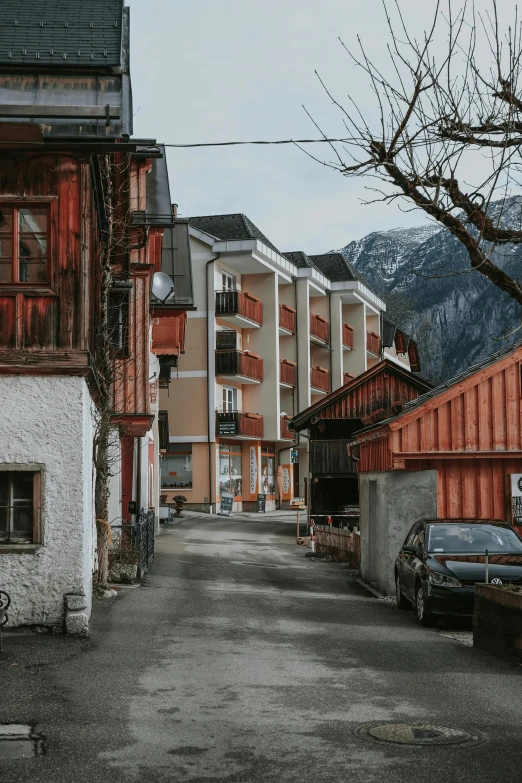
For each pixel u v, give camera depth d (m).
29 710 7.95
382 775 6.14
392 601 18.08
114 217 16.67
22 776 6.12
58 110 12.17
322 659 10.77
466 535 15.77
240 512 53.47
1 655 10.58
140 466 24.81
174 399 50.34
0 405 12.12
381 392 38.31
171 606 15.44
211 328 50.00
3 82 12.46
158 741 6.99
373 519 21.30
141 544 19.81
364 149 9.11
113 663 10.22
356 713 7.95
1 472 12.15
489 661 10.86
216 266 50.62
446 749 6.79
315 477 38.78
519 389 18.91
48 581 12.01
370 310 70.38
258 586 19.66
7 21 13.57
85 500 12.29
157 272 24.88
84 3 14.17
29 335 12.20
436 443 18.73
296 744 6.91
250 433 52.00
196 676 9.55
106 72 12.76
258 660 10.59
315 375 59.94
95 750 6.75
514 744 6.95
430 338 132.75
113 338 18.34
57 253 12.30
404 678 9.63
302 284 58.59
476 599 12.08
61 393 12.16
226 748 6.80
